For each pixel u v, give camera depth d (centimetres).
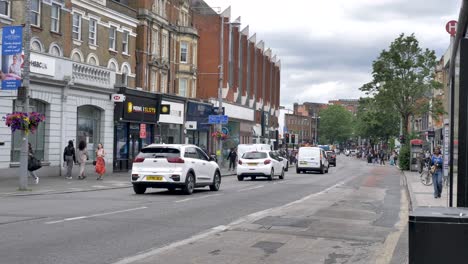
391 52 5372
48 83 2788
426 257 466
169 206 1595
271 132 8388
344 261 910
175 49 4703
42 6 2825
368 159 8550
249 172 3153
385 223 1388
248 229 1205
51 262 812
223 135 4453
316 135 15688
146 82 4100
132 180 2000
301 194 2186
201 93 5659
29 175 2659
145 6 4038
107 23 3494
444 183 2597
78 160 3053
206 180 2172
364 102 5644
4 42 2050
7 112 2517
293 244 1048
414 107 5450
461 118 716
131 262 837
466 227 460
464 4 905
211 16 5684
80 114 3169
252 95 7188
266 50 8206
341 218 1451
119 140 3572
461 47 722
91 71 3158
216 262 864
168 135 4400
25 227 1132
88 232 1091
